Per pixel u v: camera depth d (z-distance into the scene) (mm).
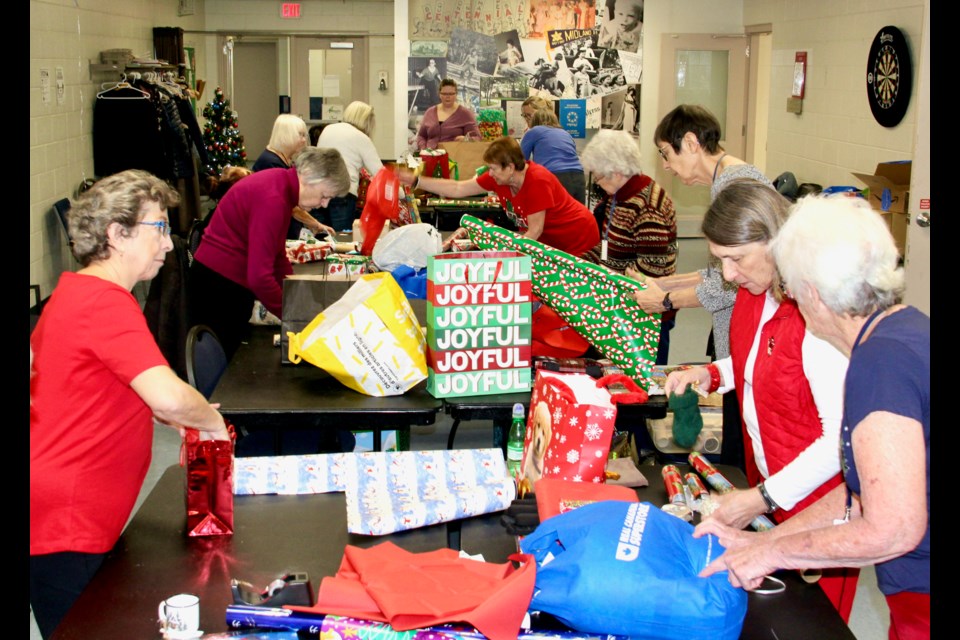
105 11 7551
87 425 2096
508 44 10758
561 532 1809
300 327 3266
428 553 1917
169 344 4867
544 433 2320
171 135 7309
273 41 11852
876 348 1591
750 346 2279
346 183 3934
